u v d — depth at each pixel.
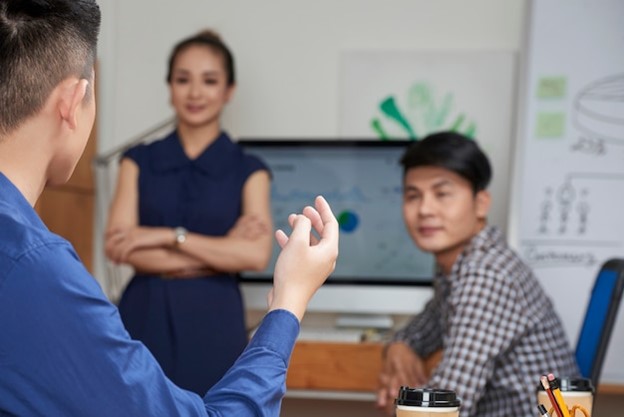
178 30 3.92
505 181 3.72
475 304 2.18
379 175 3.73
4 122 1.08
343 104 3.82
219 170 2.98
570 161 3.56
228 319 2.87
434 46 3.79
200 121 3.01
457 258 2.31
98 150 3.93
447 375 2.15
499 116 3.74
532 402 2.21
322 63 3.85
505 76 3.74
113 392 0.99
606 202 3.54
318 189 3.75
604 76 3.56
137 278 2.90
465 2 3.78
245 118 3.88
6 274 0.98
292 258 1.17
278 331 1.12
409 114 3.79
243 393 1.07
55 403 0.98
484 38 3.78
